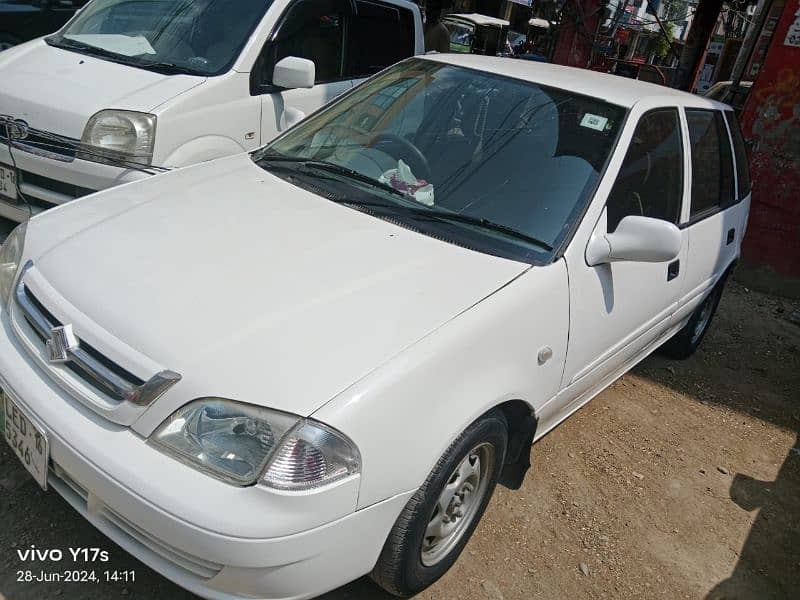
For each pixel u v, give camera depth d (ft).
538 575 8.28
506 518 9.04
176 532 5.40
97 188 11.83
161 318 6.18
